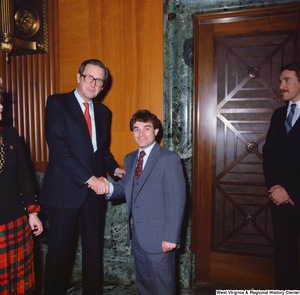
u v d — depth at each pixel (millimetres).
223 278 2682
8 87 3064
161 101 2617
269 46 2475
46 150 3016
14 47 2875
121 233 2758
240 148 2590
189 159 2559
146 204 1845
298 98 2070
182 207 1807
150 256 1814
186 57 2510
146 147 1919
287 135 2068
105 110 2426
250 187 2576
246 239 2605
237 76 2562
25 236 1855
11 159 1796
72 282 2736
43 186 2152
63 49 2873
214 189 2672
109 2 2699
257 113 2533
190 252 2600
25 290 1862
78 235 2842
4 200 1718
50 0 2873
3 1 2736
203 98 2654
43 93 2973
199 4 2451
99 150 2252
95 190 2023
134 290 2607
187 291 2566
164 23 2525
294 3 2289
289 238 2074
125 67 2697
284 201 2002
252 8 2377
